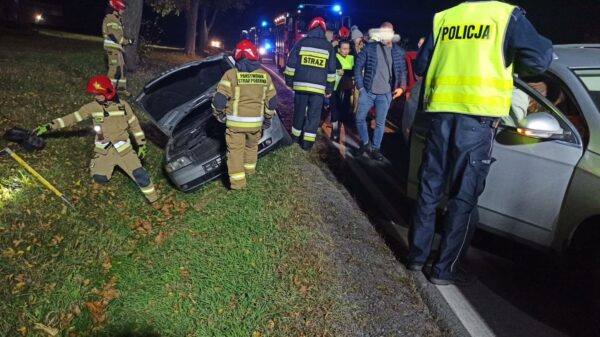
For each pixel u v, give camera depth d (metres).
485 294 3.68
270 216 4.47
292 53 6.49
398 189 5.96
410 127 5.32
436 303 3.47
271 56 22.03
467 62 3.37
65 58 12.37
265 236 4.15
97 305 3.42
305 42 6.38
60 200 4.64
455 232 3.59
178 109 6.17
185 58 22.44
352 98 8.56
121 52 8.88
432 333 3.20
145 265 3.86
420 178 3.77
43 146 5.44
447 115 3.52
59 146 5.82
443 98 3.48
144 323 3.26
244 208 4.63
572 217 3.44
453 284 3.76
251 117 4.80
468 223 3.59
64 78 9.47
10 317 3.21
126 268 3.83
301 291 3.48
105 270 3.80
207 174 5.06
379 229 4.68
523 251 4.39
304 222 4.43
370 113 9.39
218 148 5.22
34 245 3.94
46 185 4.64
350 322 3.23
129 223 4.50
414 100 5.42
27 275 3.58
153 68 14.18
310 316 3.25
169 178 5.20
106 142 4.80
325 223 4.53
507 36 3.24
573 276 3.66
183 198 5.06
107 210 4.67
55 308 3.34
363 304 3.42
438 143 3.60
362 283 3.65
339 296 3.45
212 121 5.78
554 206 3.54
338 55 8.09
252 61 4.76
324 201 5.00
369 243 4.29
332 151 7.34
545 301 3.63
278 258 3.84
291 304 3.36
